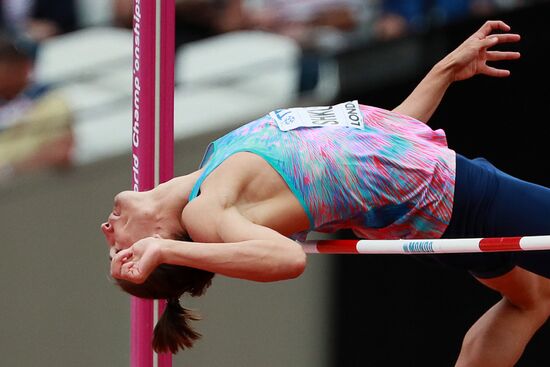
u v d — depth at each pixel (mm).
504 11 19516
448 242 10398
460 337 18375
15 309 18703
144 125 12383
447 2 19938
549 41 19078
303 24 20297
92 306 18469
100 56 20031
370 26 20062
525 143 18766
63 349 18609
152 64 12305
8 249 18641
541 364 18469
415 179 10883
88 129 18969
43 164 18641
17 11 20391
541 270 11461
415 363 18391
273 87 19609
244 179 10508
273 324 18453
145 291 10914
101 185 18422
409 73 19141
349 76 19344
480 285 18281
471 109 18609
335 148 10734
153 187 12445
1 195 18609
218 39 20422
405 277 18312
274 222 10516
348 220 10969
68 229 18516
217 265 9945
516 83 18750
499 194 11281
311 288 18359
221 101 19406
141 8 12250
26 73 19422
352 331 18391
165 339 10953
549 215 11297
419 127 11258
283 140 10719
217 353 18516
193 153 18594
